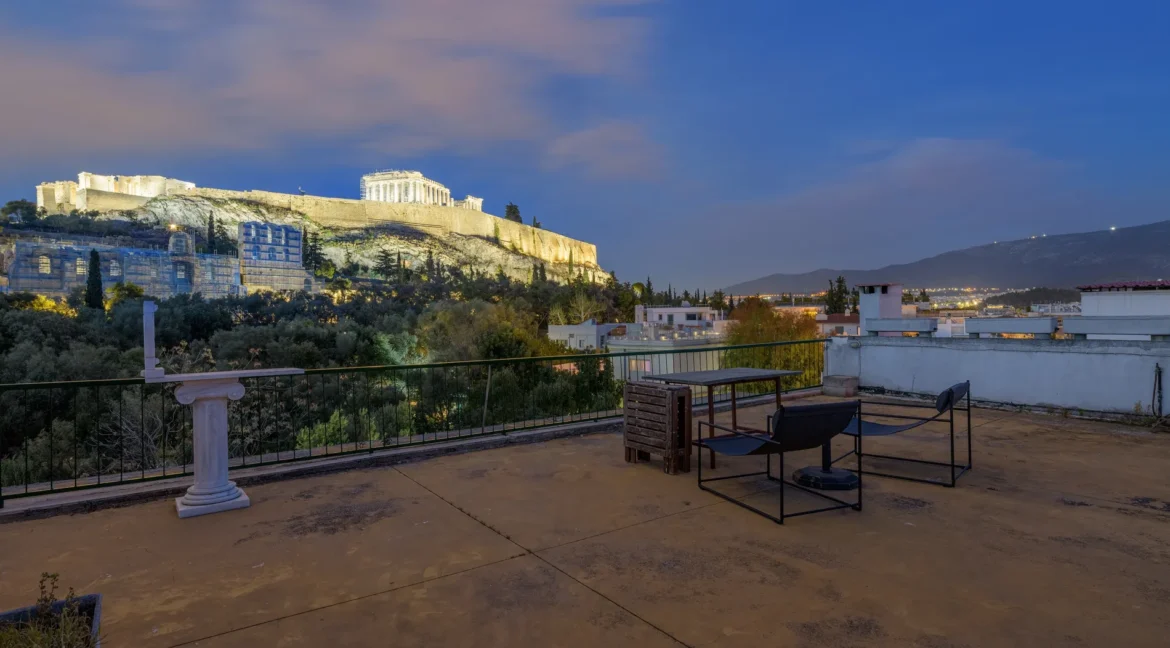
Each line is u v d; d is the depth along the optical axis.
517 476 5.13
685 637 2.49
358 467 5.48
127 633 2.59
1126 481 4.71
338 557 3.42
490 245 180.50
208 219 141.62
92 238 106.56
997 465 5.25
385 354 48.69
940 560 3.23
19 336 36.66
